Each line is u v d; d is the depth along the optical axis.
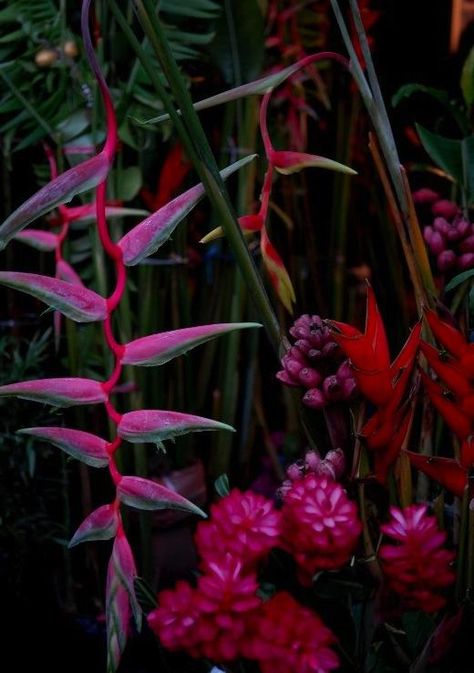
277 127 2.42
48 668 1.99
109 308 1.28
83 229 2.25
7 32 2.15
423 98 2.31
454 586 1.40
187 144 1.30
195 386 2.44
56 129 2.08
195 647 1.22
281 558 1.36
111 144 1.26
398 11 2.32
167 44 1.28
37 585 2.14
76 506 2.23
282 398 2.52
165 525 2.10
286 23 2.42
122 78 2.14
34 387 1.28
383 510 1.42
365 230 2.54
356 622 1.32
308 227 2.46
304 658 1.19
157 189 2.31
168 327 2.40
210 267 2.35
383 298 2.51
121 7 2.10
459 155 1.75
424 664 1.30
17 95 2.06
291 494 1.24
